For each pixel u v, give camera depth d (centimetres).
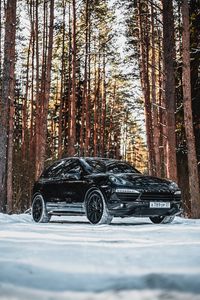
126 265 269
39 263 268
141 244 408
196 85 1786
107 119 4531
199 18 1806
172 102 1396
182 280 196
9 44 1432
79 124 3575
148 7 2477
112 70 3516
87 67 3094
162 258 303
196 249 352
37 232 550
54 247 360
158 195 868
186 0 1368
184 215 1734
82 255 317
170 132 1384
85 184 897
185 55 1350
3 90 1413
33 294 173
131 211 844
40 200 1027
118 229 646
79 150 3155
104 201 845
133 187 848
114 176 862
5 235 492
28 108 3934
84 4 2728
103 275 225
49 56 1878
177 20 2058
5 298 164
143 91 2455
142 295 167
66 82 3453
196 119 1775
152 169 2292
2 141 1396
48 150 3025
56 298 166
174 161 1377
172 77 1409
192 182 1312
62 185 960
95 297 168
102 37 3038
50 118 4081
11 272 224
